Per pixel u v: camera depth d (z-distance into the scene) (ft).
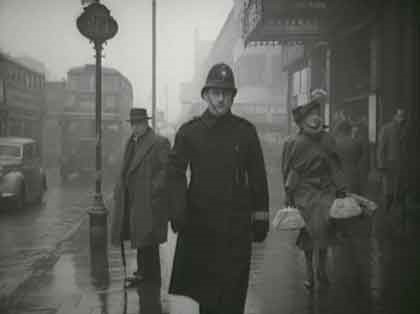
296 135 18.13
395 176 29.91
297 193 17.79
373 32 48.75
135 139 19.22
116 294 16.87
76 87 88.63
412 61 41.52
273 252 23.97
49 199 52.19
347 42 58.80
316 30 60.70
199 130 10.75
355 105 55.98
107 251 24.53
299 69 82.48
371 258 21.38
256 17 57.26
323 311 14.80
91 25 26.13
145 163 18.49
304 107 17.71
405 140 29.99
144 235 18.16
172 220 10.62
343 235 17.70
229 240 10.48
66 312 14.94
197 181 10.66
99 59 26.40
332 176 17.57
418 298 15.88
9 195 42.24
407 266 19.93
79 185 70.95
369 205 17.24
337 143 27.81
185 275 10.68
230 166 10.60
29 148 47.52
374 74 48.29
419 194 37.81
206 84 10.62
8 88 78.13
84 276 19.43
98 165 25.84
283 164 18.37
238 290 10.47
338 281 18.11
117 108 88.02
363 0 48.80
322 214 17.08
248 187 10.94
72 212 41.50
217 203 10.53
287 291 17.03
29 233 31.04
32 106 93.15
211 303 10.43
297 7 53.52
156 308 15.35
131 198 18.61
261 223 10.86
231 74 10.76
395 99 44.80
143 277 18.72
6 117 77.10
